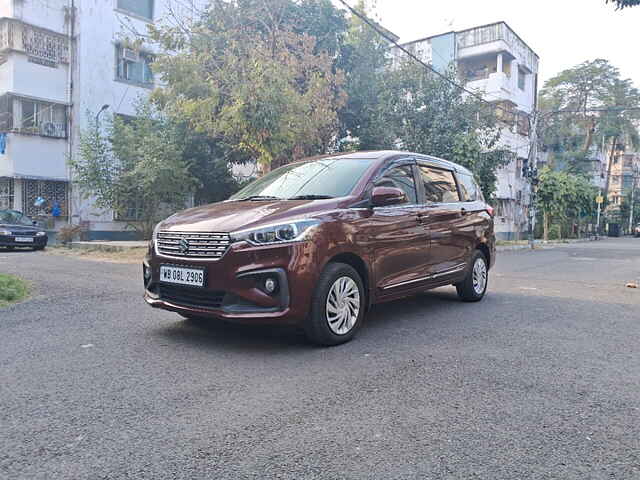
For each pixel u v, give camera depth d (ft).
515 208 103.35
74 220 64.03
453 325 17.13
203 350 13.58
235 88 39.75
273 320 13.07
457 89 63.57
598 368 12.56
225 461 7.72
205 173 59.98
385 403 10.06
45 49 62.28
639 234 174.70
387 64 64.69
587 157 145.59
